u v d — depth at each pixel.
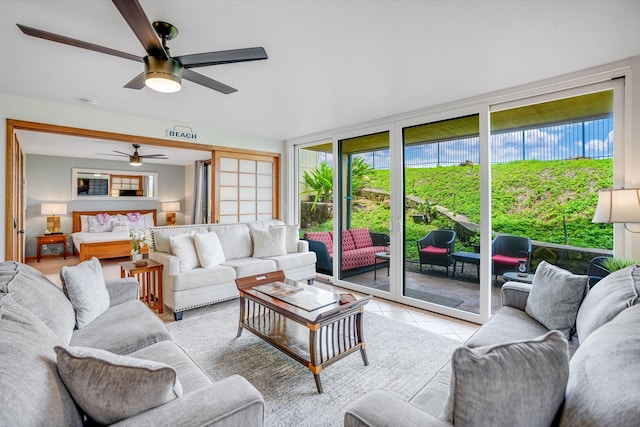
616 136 2.38
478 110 3.05
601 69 2.39
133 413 0.87
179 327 2.87
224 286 3.41
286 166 5.41
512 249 3.94
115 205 7.40
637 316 1.03
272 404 1.78
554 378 0.78
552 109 3.37
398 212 3.73
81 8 1.67
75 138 4.80
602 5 1.66
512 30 1.91
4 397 0.67
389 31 1.92
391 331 2.81
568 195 3.56
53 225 6.55
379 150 4.07
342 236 4.50
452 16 1.76
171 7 1.67
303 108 3.50
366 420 0.87
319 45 2.10
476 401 0.76
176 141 4.17
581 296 1.75
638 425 0.61
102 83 2.78
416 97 3.12
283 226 4.41
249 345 2.51
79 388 0.86
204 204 7.46
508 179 4.02
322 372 2.12
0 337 0.86
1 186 3.04
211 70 2.49
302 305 2.13
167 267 3.14
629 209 1.92
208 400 0.93
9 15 1.73
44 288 1.66
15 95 3.10
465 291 3.39
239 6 1.67
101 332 1.73
